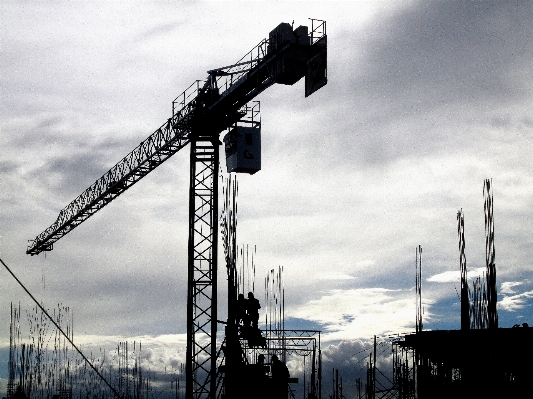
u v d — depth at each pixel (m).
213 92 53.25
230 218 41.09
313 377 44.34
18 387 57.59
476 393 33.00
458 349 36.12
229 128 54.25
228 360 35.66
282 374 34.03
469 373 33.78
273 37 46.06
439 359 37.28
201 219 54.16
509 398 32.25
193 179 54.66
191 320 52.38
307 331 44.75
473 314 34.22
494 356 33.03
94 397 69.06
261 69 47.62
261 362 34.78
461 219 34.78
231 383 34.72
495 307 31.72
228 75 52.50
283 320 45.31
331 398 51.06
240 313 36.75
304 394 45.28
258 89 48.59
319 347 44.91
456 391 34.44
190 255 53.53
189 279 53.09
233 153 51.06
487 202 31.78
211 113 53.47
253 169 50.81
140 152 64.69
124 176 68.12
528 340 32.72
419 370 37.53
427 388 36.81
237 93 50.97
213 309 52.44
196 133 55.12
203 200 54.47
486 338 33.69
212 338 51.81
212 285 53.03
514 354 33.06
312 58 44.97
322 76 43.97
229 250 39.97
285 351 44.72
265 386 33.97
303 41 45.09
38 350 68.62
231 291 38.19
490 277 31.75
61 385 67.44
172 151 62.56
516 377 33.12
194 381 51.25
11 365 57.88
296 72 45.31
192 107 54.50
